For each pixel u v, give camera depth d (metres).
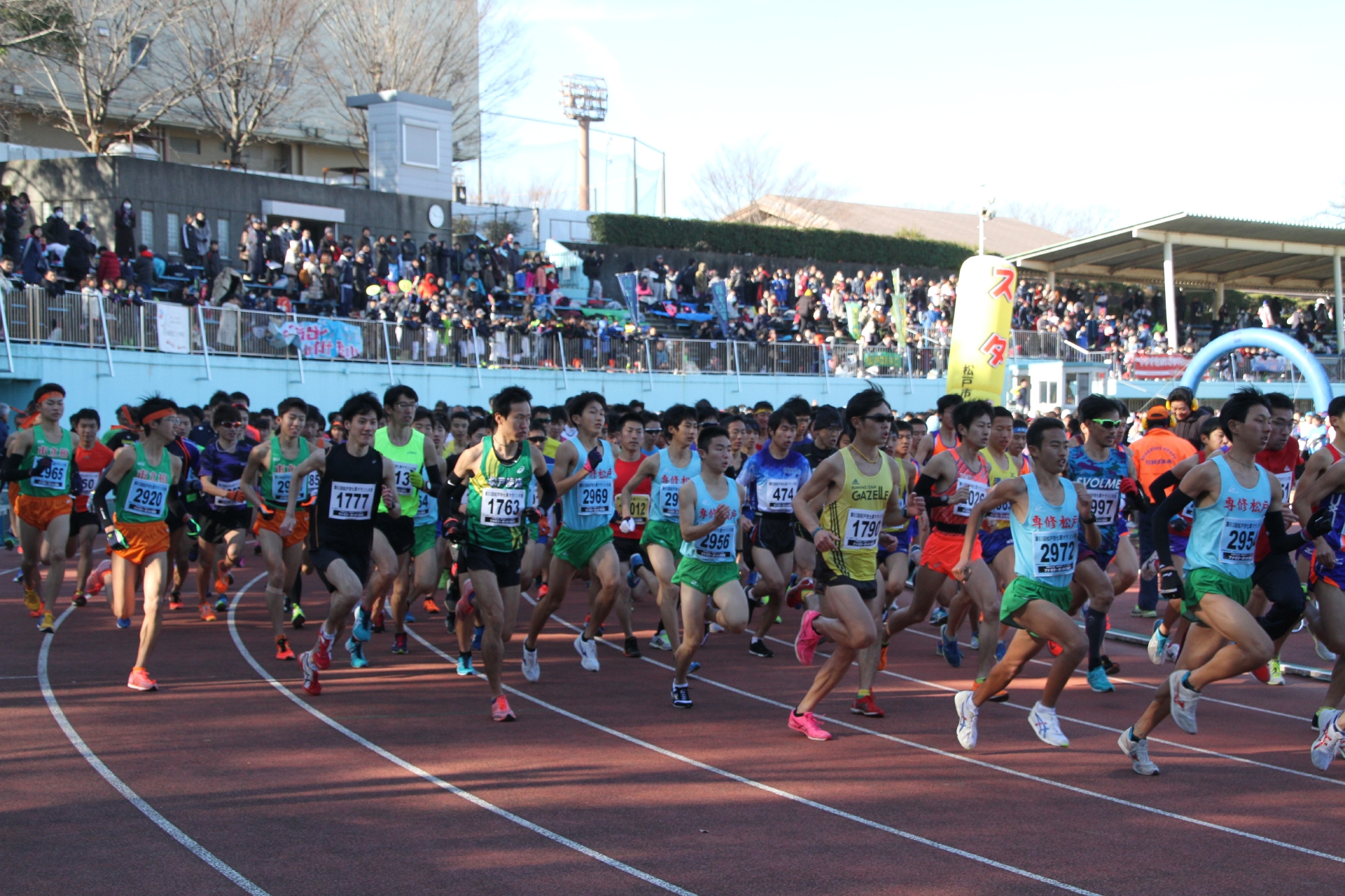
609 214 37.16
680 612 9.51
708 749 6.38
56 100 30.80
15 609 10.73
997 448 7.72
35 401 9.66
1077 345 32.50
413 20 38.12
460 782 5.71
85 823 5.05
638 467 9.43
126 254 22.72
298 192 28.62
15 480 9.39
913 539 11.81
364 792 5.54
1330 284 41.00
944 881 4.52
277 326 20.48
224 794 5.47
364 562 7.68
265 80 32.81
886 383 29.34
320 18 34.16
